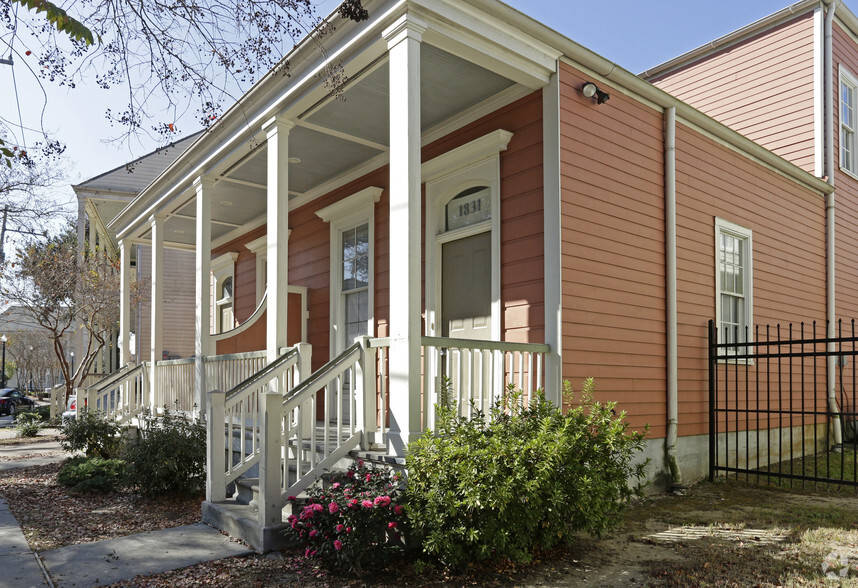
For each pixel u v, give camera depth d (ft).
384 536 13.98
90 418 30.25
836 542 16.69
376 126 24.82
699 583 13.44
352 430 18.06
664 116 25.04
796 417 32.76
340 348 30.78
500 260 21.94
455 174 24.02
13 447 40.73
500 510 13.37
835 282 36.96
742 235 29.55
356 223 30.37
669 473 23.70
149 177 58.95
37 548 16.15
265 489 15.65
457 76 20.97
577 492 14.67
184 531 17.38
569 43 20.25
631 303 22.50
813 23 37.01
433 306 24.44
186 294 64.69
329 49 19.49
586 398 17.56
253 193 33.14
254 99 23.34
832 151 36.68
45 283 52.44
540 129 21.07
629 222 22.77
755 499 22.53
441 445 14.42
